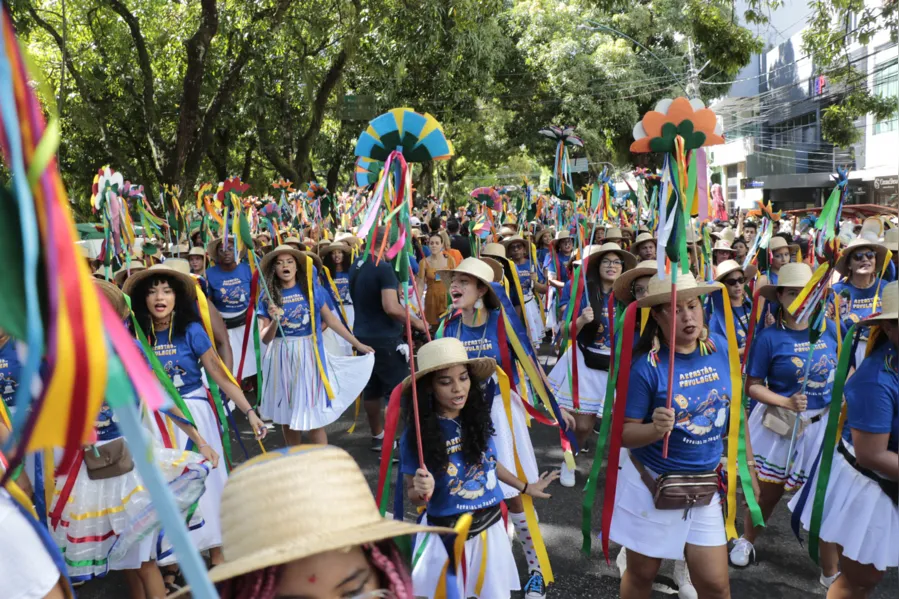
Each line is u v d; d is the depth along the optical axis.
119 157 19.30
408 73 24.47
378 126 3.75
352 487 1.55
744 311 6.90
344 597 1.50
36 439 0.68
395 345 7.02
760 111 38.31
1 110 0.63
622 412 3.66
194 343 4.69
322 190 15.00
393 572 1.54
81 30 21.17
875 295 6.30
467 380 3.67
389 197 3.79
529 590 4.41
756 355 4.93
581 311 6.47
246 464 1.55
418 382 3.68
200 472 4.04
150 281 4.58
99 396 0.69
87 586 4.86
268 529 1.46
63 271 0.67
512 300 7.79
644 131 3.58
